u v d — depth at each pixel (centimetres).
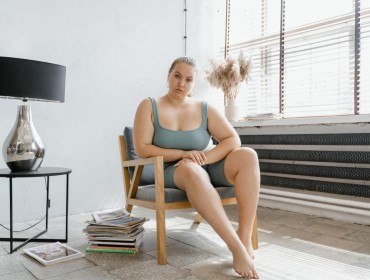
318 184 266
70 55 274
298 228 237
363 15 265
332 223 251
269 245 198
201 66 360
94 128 288
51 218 265
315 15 298
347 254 183
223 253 181
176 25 340
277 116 301
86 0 282
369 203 237
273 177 295
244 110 352
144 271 156
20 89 190
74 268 160
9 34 246
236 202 181
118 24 300
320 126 279
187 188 161
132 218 193
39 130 261
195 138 194
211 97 369
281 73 318
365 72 265
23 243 197
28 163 200
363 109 266
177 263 166
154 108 193
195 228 232
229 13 371
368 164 252
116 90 300
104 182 294
